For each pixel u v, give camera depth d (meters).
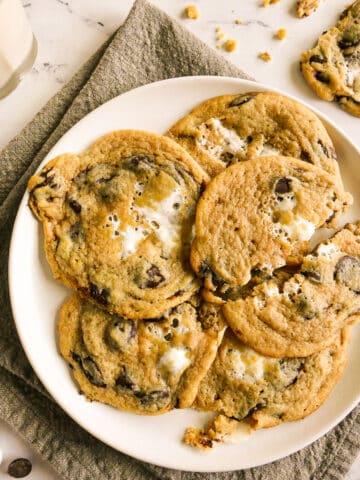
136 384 0.43
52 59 0.47
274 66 0.48
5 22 0.42
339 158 0.45
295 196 0.43
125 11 0.48
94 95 0.46
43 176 0.43
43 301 0.44
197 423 0.44
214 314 0.43
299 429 0.45
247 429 0.44
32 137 0.46
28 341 0.43
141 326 0.43
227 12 0.48
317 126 0.44
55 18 0.47
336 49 0.47
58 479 0.46
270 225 0.43
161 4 0.48
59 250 0.42
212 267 0.42
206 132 0.45
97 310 0.43
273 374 0.43
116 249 0.42
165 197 0.43
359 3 0.47
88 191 0.43
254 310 0.43
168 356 0.43
